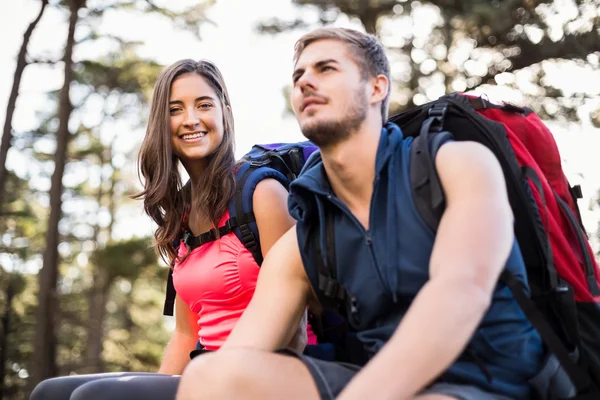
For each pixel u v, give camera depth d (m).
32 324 17.80
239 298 2.59
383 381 1.55
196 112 2.74
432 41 14.27
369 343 1.92
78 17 18.22
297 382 1.73
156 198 2.76
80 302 24.17
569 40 13.16
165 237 2.75
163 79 2.79
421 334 1.58
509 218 1.73
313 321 2.33
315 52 1.97
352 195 1.96
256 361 1.72
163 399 2.18
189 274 2.66
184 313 2.91
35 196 25.62
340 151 1.94
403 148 1.92
